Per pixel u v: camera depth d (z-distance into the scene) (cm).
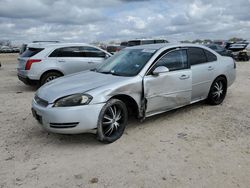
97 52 981
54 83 489
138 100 476
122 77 475
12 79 1224
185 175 342
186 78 551
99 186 321
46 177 343
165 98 516
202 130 496
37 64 864
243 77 1222
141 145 433
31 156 400
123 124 462
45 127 429
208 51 632
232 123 532
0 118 582
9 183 330
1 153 410
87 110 411
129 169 359
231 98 746
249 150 412
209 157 389
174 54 541
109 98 434
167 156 394
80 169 361
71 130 412
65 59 906
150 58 506
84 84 454
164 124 530
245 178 334
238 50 2520
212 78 624
